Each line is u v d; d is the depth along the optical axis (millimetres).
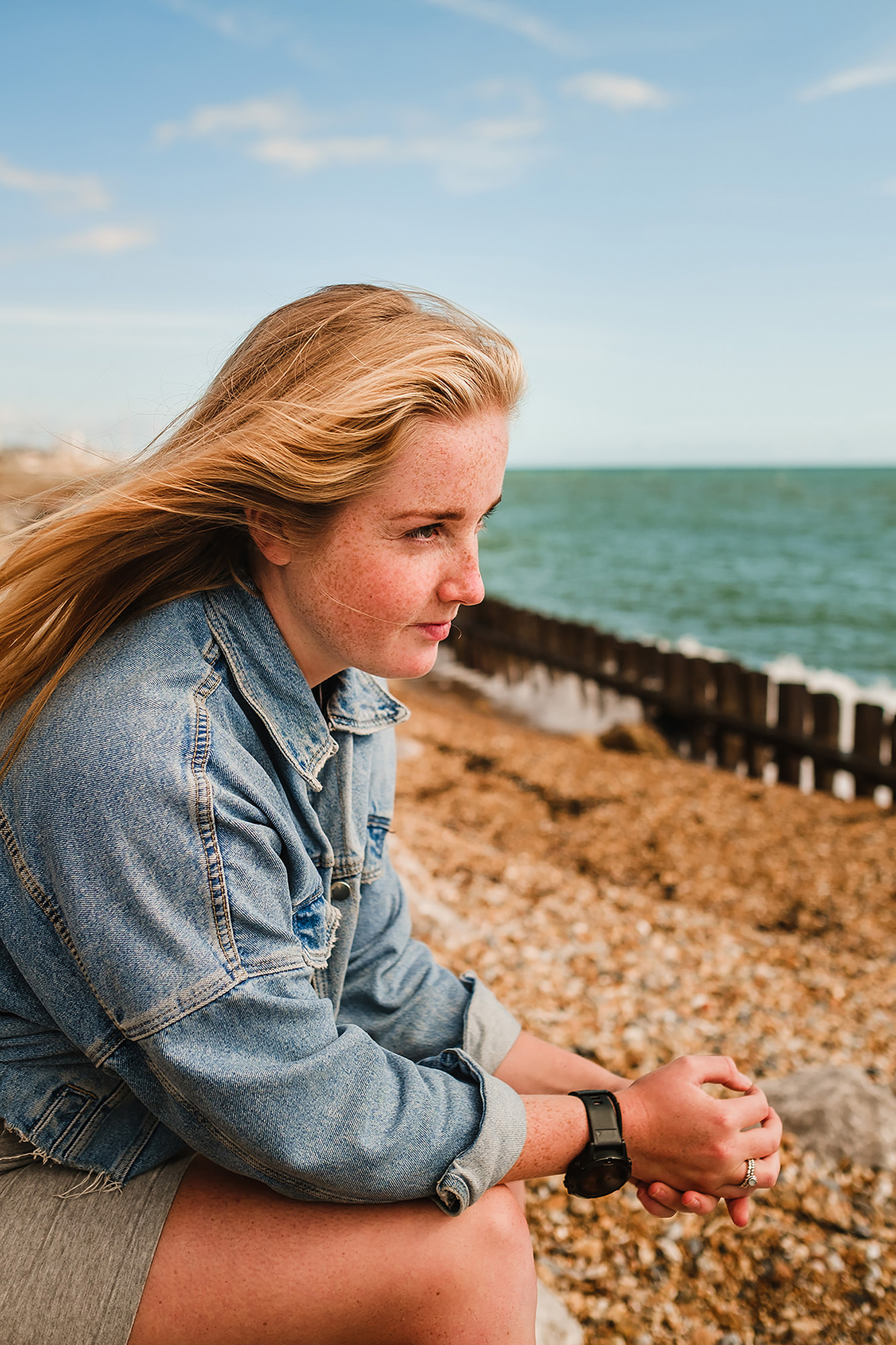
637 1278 1773
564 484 85500
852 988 3127
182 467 1036
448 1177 1053
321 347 1052
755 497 60031
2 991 1084
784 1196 1996
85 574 1072
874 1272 1799
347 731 1281
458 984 1453
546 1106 1178
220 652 1127
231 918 998
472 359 1038
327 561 1069
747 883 4566
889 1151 2109
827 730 6723
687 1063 1229
